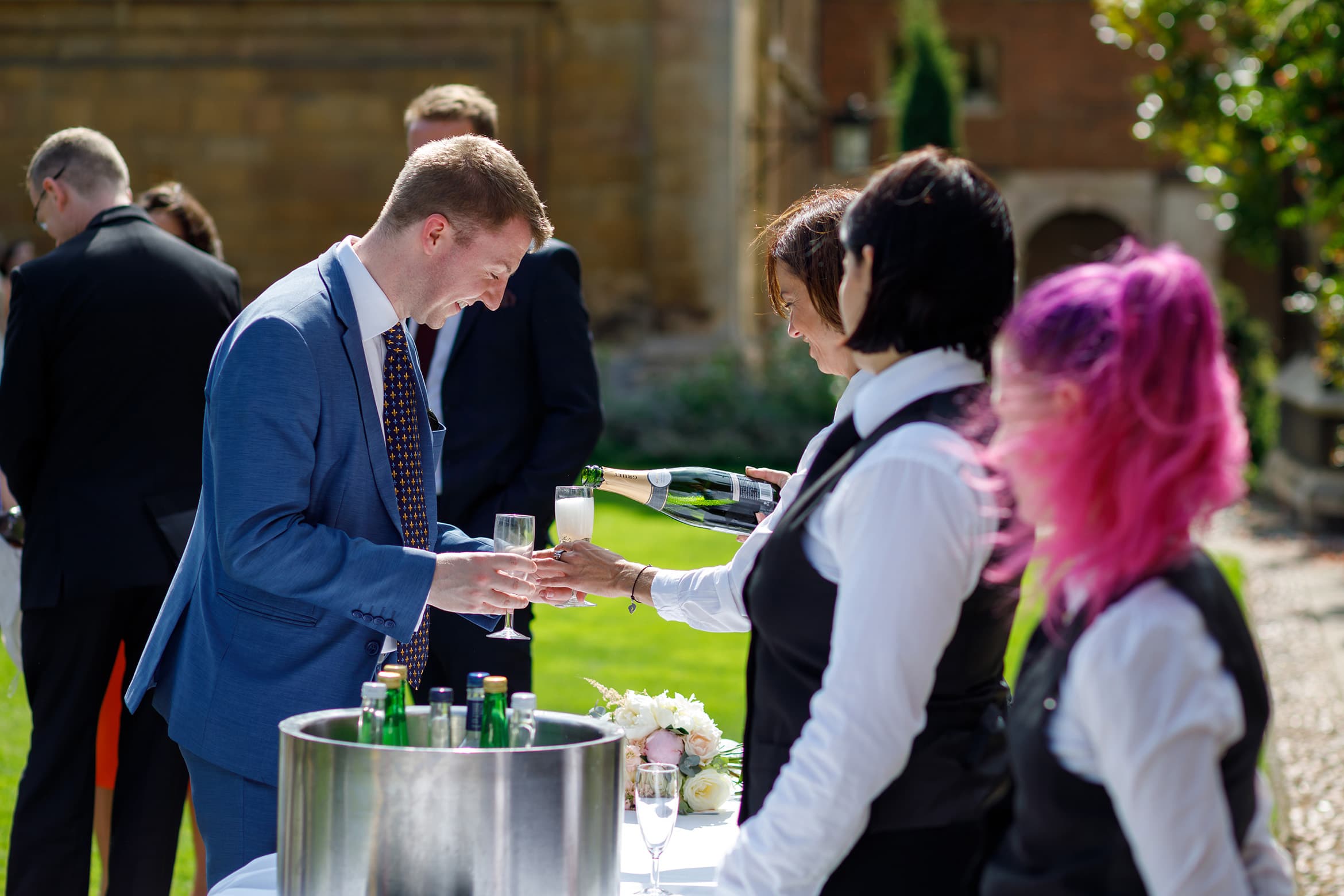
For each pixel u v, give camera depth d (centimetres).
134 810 353
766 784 199
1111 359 150
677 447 1521
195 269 379
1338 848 433
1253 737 150
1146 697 144
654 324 1625
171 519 364
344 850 193
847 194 253
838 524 183
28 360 356
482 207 256
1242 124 1027
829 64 2600
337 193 1622
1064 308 155
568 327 376
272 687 256
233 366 249
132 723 356
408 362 274
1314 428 1197
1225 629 149
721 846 259
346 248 265
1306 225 1112
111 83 1617
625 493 309
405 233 258
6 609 414
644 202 1619
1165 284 153
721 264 1622
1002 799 192
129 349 363
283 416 247
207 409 262
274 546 242
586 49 1605
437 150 261
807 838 177
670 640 751
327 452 255
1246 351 1708
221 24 1609
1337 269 1153
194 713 260
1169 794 143
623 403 1541
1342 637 738
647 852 250
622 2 1602
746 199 1748
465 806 191
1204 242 2605
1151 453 150
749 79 1800
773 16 1980
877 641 174
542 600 274
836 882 186
